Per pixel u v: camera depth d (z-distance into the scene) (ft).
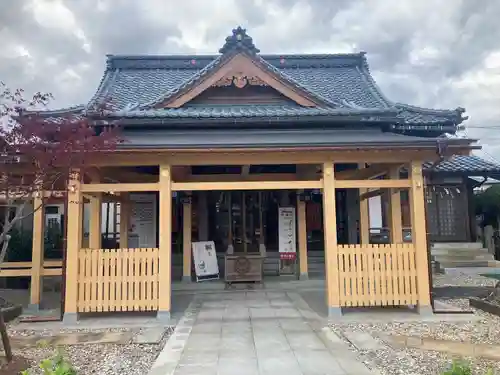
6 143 16.78
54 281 37.52
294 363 16.72
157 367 16.39
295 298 30.83
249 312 26.37
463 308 26.35
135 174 30.99
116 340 20.27
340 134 27.73
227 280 35.70
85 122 18.95
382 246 24.56
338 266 24.40
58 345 19.54
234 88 31.53
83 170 23.52
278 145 22.86
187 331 21.85
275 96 31.76
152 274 24.07
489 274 41.24
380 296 24.31
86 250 24.07
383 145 23.11
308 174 31.40
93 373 15.96
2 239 17.85
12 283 38.68
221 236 42.75
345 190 44.96
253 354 17.94
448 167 45.55
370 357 17.38
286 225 39.63
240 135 27.20
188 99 30.22
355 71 45.88
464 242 47.75
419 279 24.34
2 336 16.98
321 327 22.41
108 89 39.58
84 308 23.76
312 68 46.78
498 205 54.29
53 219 44.45
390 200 28.86
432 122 34.78
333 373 15.57
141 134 27.76
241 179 31.37
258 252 40.32
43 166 17.89
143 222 39.91
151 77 43.73
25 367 16.38
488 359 16.97
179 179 30.22
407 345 18.93
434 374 15.34
